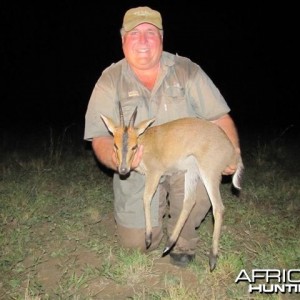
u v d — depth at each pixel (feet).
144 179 6.27
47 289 5.74
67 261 6.37
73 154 11.89
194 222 6.17
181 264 6.16
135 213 6.37
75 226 7.38
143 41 5.86
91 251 6.63
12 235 6.98
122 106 6.19
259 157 11.24
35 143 13.30
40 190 8.90
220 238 6.91
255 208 8.20
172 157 5.84
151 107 6.19
